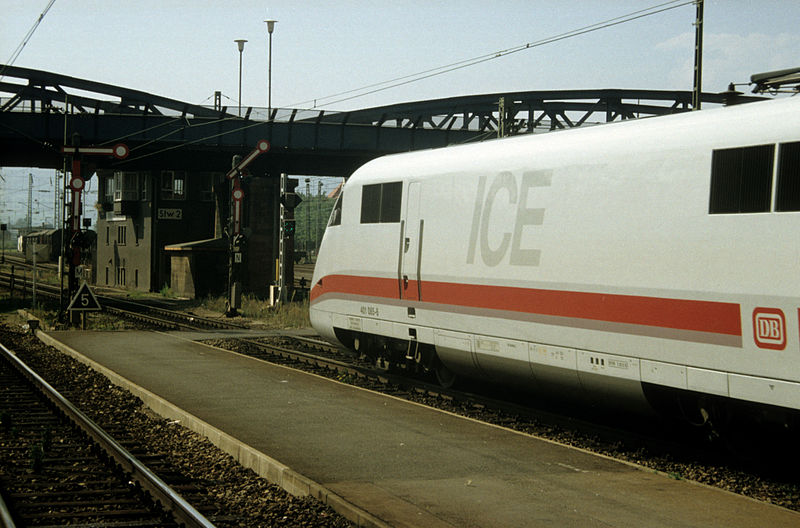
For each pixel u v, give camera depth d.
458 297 13.23
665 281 9.70
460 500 7.48
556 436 11.07
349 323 16.52
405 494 7.66
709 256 9.22
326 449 9.48
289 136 40.41
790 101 8.88
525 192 11.94
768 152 8.78
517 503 7.40
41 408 12.98
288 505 7.73
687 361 9.42
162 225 50.81
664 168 9.88
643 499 7.55
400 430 10.56
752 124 9.04
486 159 12.88
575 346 10.97
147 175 51.19
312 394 13.40
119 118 39.88
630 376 10.17
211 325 28.22
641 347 9.98
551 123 41.66
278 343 22.22
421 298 14.21
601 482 8.12
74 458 9.64
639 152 10.22
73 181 26.14
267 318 30.50
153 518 7.54
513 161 12.27
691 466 9.57
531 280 11.68
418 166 14.54
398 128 41.09
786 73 12.41
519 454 9.27
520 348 11.95
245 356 18.50
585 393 11.12
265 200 43.69
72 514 7.51
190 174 51.12
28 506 7.74
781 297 8.43
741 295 8.84
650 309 9.87
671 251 9.66
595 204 10.73
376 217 15.61
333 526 7.12
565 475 8.38
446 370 14.91
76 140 25.73
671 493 7.75
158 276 50.81
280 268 33.31
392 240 15.03
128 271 54.88
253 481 8.72
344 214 16.80
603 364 10.55
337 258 17.00
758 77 12.84
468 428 10.70
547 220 11.47
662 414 10.48
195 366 16.80
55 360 18.91
